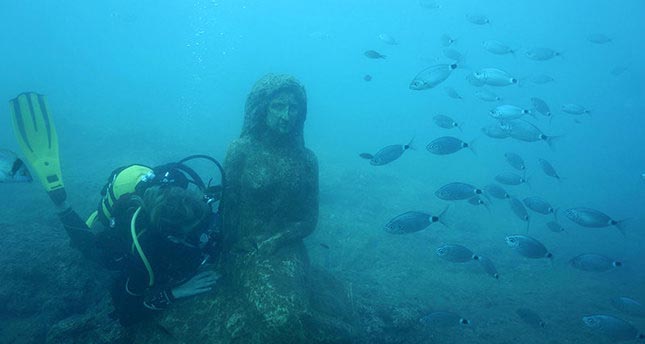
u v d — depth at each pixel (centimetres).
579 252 1114
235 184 388
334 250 873
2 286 479
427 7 1385
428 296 702
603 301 742
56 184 421
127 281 307
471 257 584
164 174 333
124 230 304
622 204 1861
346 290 511
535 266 939
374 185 1630
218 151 1900
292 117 368
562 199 1900
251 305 321
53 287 492
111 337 351
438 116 870
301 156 399
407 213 517
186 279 340
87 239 422
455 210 1442
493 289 779
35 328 452
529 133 784
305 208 405
